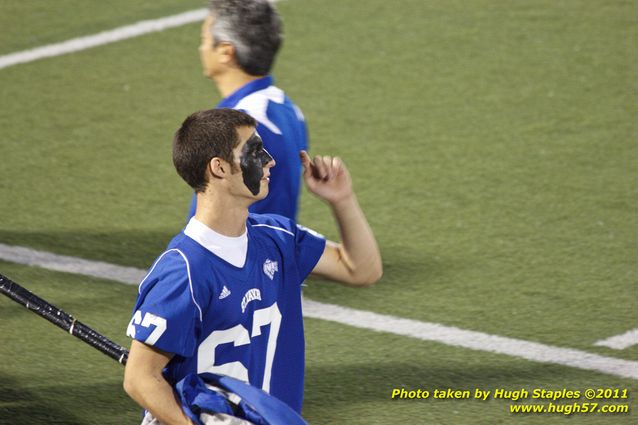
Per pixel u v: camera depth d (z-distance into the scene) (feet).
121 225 74.18
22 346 57.67
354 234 37.01
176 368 33.65
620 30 109.50
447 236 71.82
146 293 32.78
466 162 83.56
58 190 79.77
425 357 56.65
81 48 109.40
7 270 67.05
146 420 34.53
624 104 93.45
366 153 85.76
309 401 52.31
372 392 53.26
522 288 64.28
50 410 51.26
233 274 33.63
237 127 33.37
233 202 33.65
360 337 58.90
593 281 64.95
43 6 121.39
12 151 86.74
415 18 114.62
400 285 64.95
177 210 76.69
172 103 96.63
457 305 62.39
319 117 92.89
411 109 93.97
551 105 93.66
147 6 120.57
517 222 73.56
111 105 96.32
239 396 32.27
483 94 96.48
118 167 83.92
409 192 78.79
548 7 116.37
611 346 57.31
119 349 36.32
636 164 82.33
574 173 81.05
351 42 108.88
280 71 102.63
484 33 110.01
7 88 100.17
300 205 77.15
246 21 43.73
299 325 36.50
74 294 64.18
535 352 56.90
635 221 73.26
